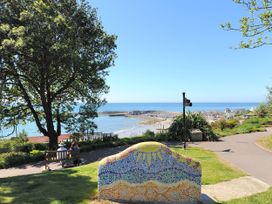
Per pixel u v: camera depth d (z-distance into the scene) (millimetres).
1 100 22531
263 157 13930
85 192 7652
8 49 18734
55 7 22219
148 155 7273
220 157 13883
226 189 8383
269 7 5988
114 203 7031
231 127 31547
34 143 23141
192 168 7281
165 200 7180
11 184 8828
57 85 25016
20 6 21203
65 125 25078
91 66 22547
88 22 23484
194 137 21969
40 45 19594
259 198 7488
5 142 23062
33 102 25172
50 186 8289
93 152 19875
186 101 16719
